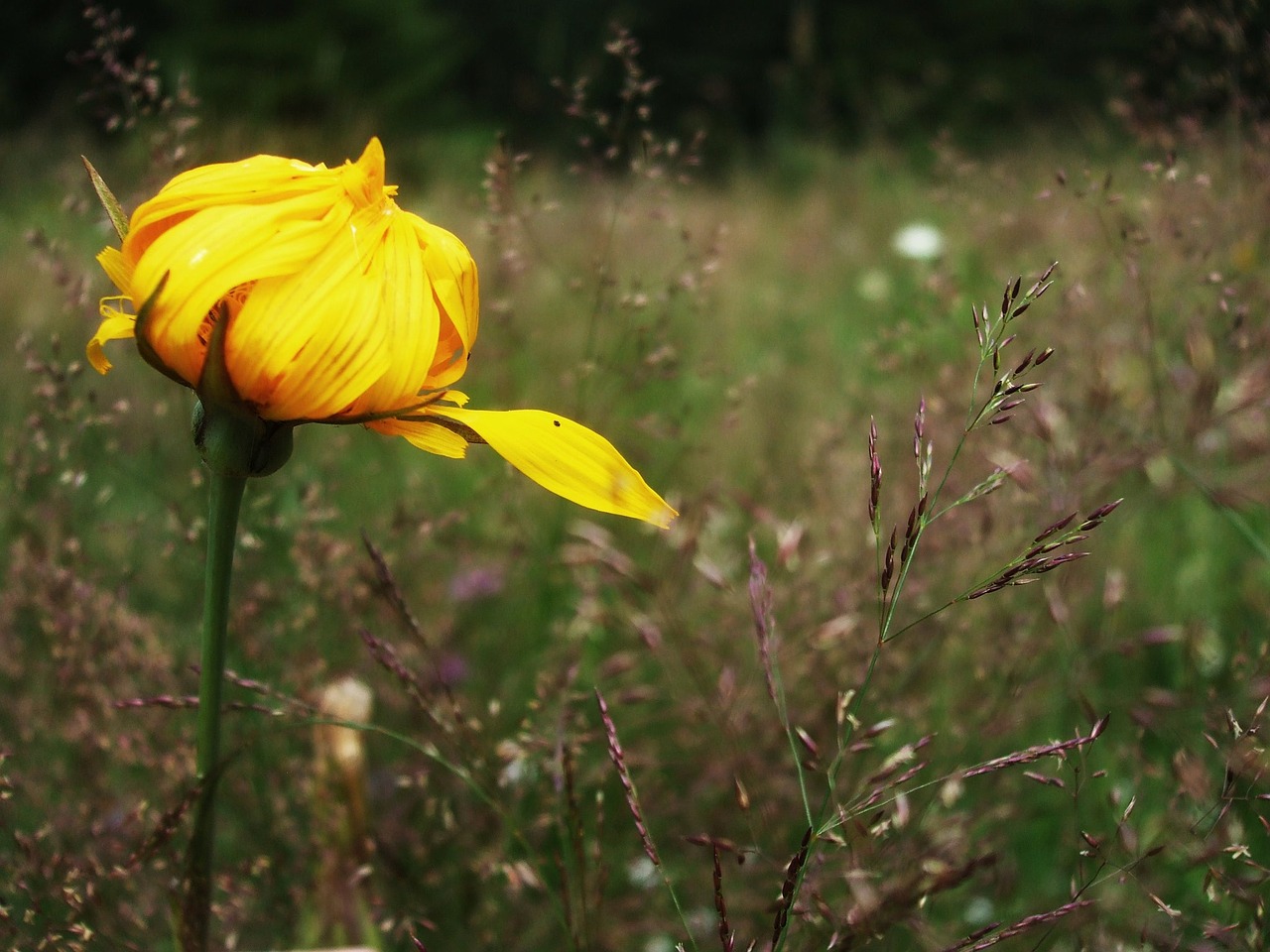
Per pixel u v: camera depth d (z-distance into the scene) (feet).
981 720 1.42
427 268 1.07
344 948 1.27
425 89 10.07
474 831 1.36
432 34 10.25
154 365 1.05
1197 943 1.18
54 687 1.38
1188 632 1.47
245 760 1.39
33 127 6.02
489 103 14.30
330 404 1.04
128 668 1.39
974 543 1.52
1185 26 1.79
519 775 1.38
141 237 1.07
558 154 5.42
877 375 2.46
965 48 13.12
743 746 1.42
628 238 2.50
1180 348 1.68
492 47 15.93
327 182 1.05
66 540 1.46
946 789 1.22
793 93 7.71
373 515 1.80
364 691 1.31
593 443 1.07
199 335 1.05
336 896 1.28
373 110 9.39
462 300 1.08
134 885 1.28
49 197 3.66
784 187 6.32
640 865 1.40
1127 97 2.10
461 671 1.57
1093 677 1.51
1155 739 1.50
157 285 1.03
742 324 3.06
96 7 1.47
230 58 9.31
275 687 1.42
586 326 2.23
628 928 1.33
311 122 9.16
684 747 1.48
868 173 5.25
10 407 1.83
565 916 1.25
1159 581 1.83
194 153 1.53
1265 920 1.15
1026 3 12.80
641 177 1.73
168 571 1.63
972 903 1.36
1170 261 1.76
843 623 1.41
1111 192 1.69
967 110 8.11
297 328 1.03
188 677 1.41
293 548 1.47
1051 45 12.73
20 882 1.20
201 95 8.85
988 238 2.12
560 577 1.82
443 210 3.48
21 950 1.19
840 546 1.62
